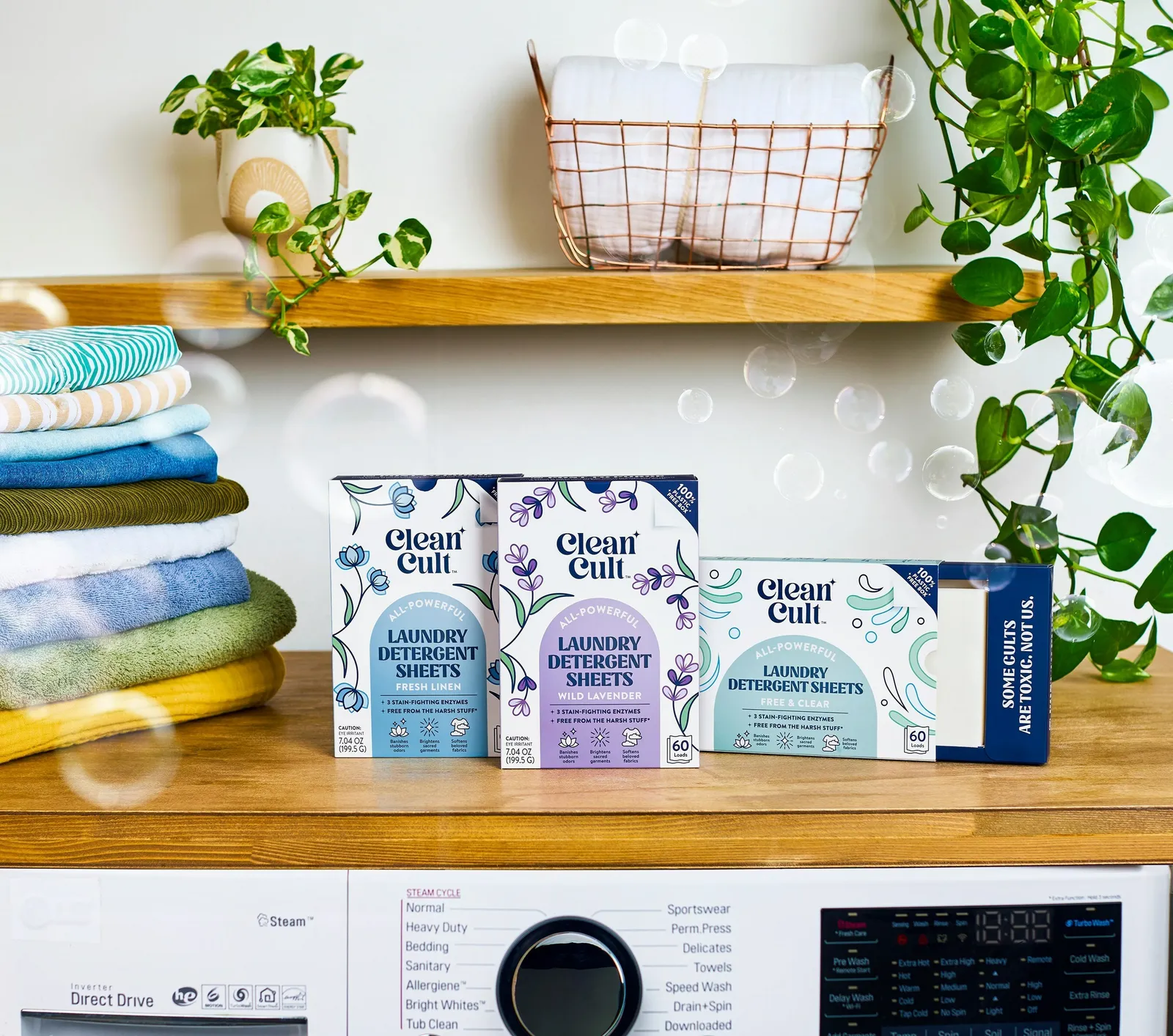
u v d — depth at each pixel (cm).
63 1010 78
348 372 124
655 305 102
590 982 76
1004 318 103
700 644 89
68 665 86
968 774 84
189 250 121
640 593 84
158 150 120
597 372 124
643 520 84
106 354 90
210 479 101
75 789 81
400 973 78
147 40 119
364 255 122
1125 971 78
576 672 85
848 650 87
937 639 86
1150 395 103
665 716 86
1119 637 107
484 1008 78
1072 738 92
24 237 121
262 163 102
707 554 127
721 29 119
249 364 124
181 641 93
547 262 122
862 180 104
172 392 96
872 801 78
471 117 120
